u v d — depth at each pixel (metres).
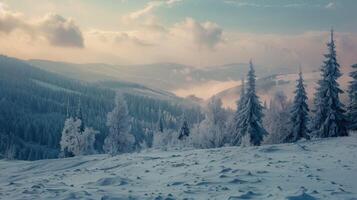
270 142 59.62
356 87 49.16
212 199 15.45
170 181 20.59
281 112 59.78
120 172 26.64
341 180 19.27
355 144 34.31
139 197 15.70
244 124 53.25
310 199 14.88
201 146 52.75
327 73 49.84
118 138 55.03
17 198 14.95
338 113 49.41
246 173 21.12
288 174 20.80
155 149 51.47
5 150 123.62
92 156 45.97
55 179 25.28
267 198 15.27
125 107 55.97
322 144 36.28
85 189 17.45
